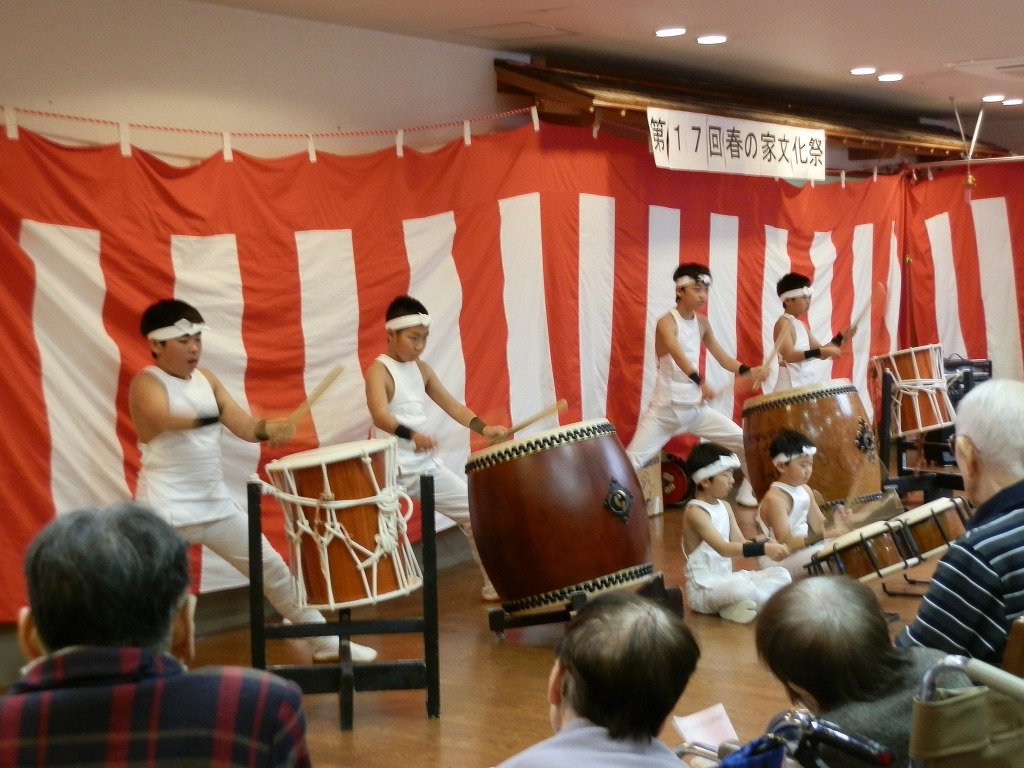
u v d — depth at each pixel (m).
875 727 1.66
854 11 5.04
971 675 1.51
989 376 7.39
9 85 3.84
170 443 3.70
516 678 3.72
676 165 5.71
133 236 4.11
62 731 1.26
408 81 5.28
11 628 3.79
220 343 4.39
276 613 4.62
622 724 1.52
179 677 1.31
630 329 6.11
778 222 7.18
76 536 1.31
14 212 3.78
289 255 4.58
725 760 1.50
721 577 4.37
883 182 8.06
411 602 4.78
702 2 4.79
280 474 3.38
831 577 1.81
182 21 4.36
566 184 5.68
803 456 4.40
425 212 5.09
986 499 2.07
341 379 4.77
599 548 3.91
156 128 4.29
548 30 5.29
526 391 5.55
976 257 8.55
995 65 6.47
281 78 4.73
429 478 3.36
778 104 7.21
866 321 7.96
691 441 6.69
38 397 3.84
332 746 3.16
